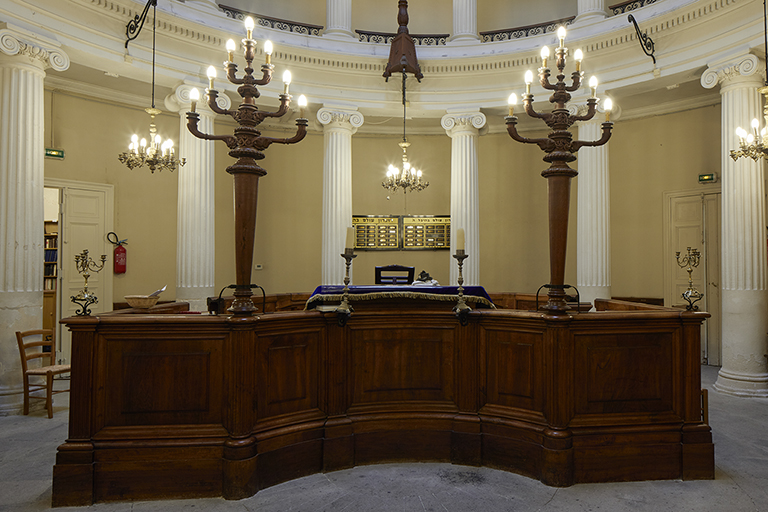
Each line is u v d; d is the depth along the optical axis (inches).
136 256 360.8
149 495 144.1
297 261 425.7
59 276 326.3
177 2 297.0
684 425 159.2
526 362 162.6
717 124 344.2
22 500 144.4
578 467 153.9
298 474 157.9
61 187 327.9
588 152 325.7
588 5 332.2
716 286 344.5
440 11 436.5
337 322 168.1
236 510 137.7
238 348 147.3
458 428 168.7
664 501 143.2
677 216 362.9
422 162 440.1
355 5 433.7
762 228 264.2
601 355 158.2
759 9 255.0
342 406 168.1
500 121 407.2
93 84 336.8
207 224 310.2
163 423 147.5
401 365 174.1
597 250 323.0
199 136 149.1
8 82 233.1
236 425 146.3
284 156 425.4
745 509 138.9
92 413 144.1
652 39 296.4
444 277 430.6
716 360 345.4
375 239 432.8
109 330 145.3
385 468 165.8
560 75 160.7
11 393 231.5
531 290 421.1
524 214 424.2
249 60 152.1
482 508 139.2
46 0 243.9
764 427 211.5
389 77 346.0
